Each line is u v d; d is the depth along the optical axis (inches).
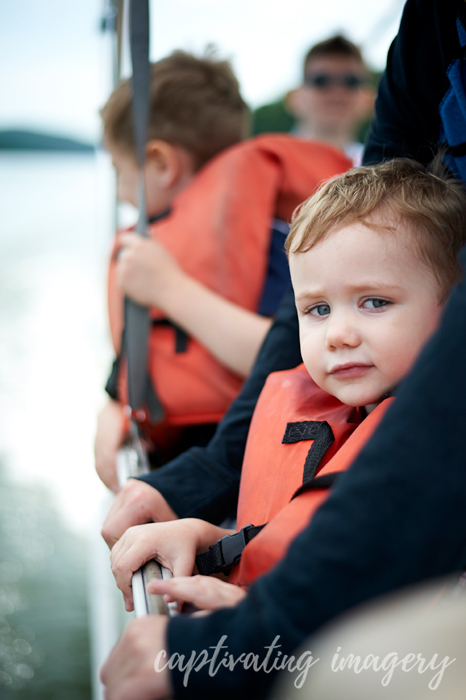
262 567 23.4
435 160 32.1
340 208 27.9
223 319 53.0
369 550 16.3
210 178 60.9
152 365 55.4
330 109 111.7
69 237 322.7
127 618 66.1
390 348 26.2
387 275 26.4
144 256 53.9
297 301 29.2
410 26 30.3
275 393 33.7
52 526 154.3
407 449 16.6
